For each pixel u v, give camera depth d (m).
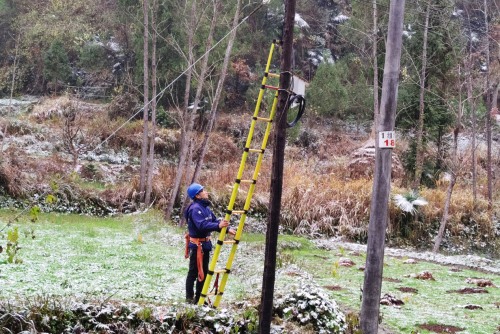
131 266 10.27
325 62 29.48
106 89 29.09
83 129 23.73
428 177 22.89
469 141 25.73
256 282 9.68
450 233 19.61
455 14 28.67
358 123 30.14
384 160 7.15
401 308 8.98
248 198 6.91
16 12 32.84
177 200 19.19
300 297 7.27
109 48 30.33
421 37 22.67
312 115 29.03
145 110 18.66
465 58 20.31
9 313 5.71
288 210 19.23
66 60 28.72
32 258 10.20
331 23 34.31
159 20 23.95
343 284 10.52
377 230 7.15
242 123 26.92
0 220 14.52
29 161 18.73
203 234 7.11
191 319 6.37
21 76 30.75
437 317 8.48
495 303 9.77
